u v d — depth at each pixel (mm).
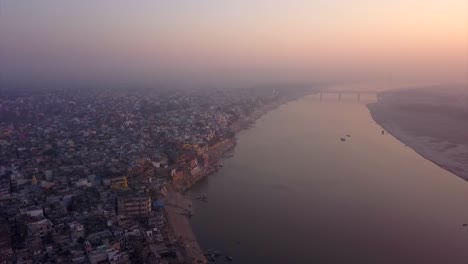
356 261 191875
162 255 192125
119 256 177000
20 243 190875
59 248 185375
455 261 193125
